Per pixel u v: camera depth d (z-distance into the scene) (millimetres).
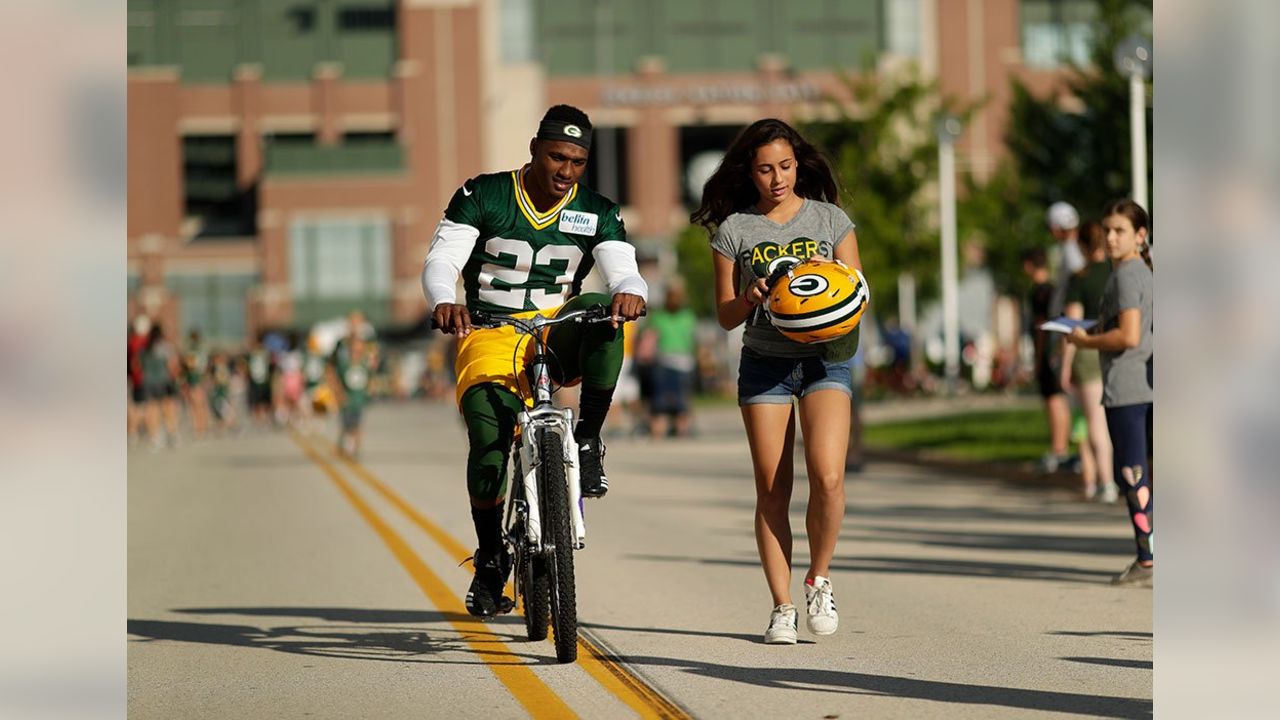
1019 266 101438
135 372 59781
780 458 15188
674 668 14086
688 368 56188
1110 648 14836
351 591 19953
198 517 30719
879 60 168125
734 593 19141
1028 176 66125
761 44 172875
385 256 170625
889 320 103875
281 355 85062
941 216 100438
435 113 173625
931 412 68000
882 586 19422
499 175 14461
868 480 37625
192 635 16641
